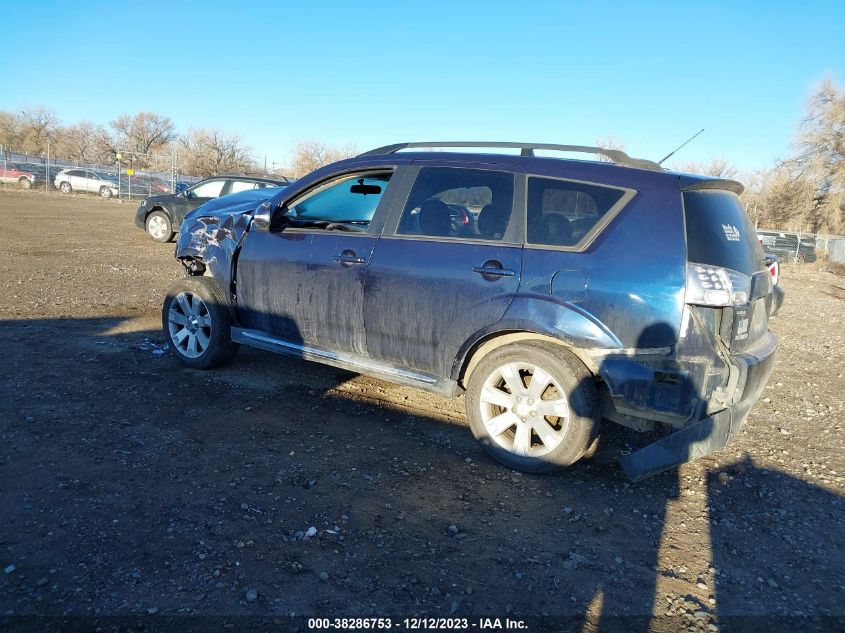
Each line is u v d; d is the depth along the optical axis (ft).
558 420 12.99
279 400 16.19
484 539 10.43
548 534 10.71
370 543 10.08
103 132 227.40
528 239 12.55
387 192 14.53
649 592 9.34
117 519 10.29
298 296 15.49
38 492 10.98
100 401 15.34
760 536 11.12
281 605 8.50
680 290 11.08
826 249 93.56
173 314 18.25
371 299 14.20
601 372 11.66
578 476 12.94
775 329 32.76
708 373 11.04
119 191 117.70
